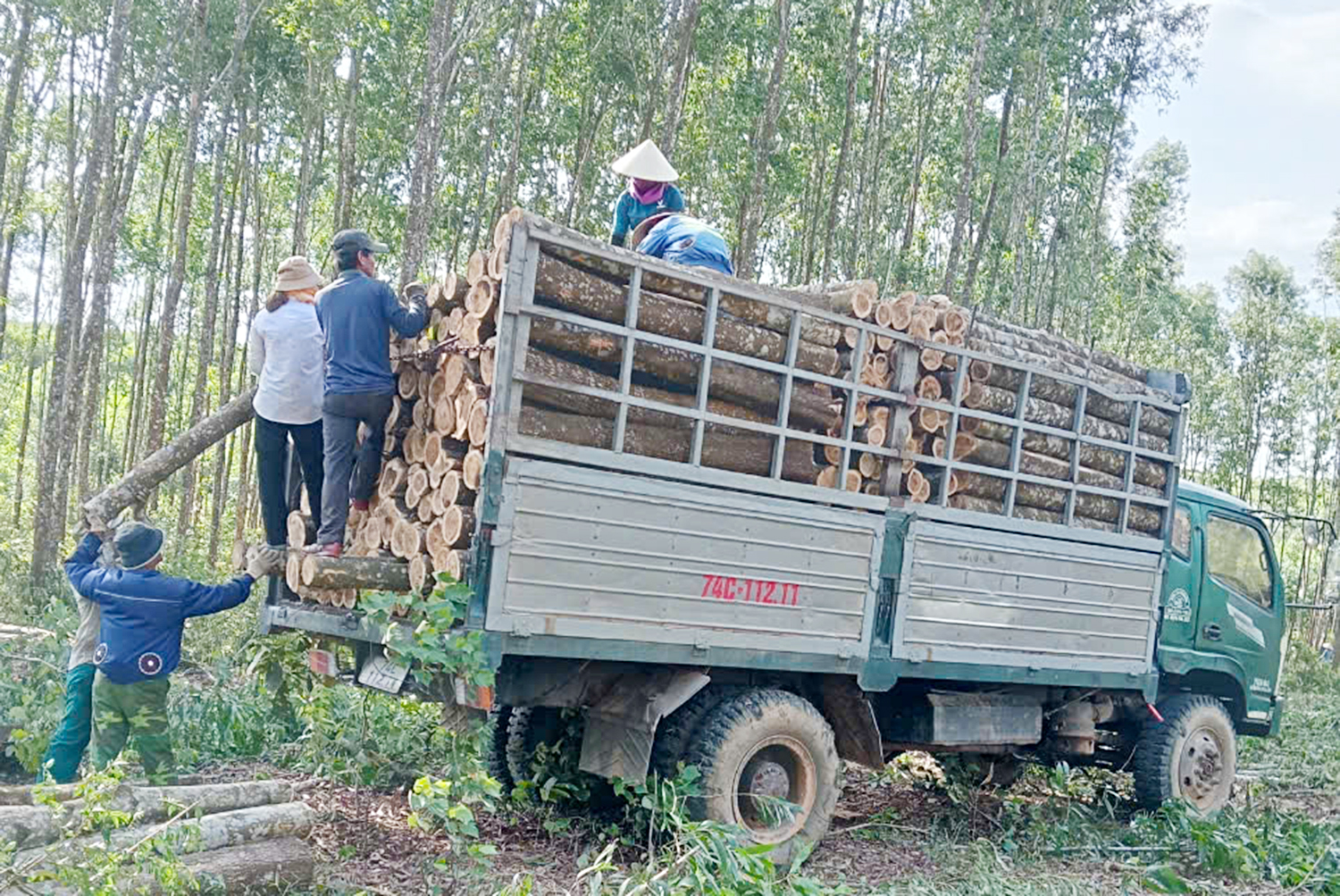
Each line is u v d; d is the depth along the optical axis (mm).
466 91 21547
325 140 24688
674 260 6316
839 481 6047
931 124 24828
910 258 24484
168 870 3775
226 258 24000
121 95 19453
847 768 8664
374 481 5965
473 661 4719
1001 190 23922
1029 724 7305
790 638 5773
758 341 5715
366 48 18875
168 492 24422
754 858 4598
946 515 6480
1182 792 7965
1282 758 10984
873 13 23000
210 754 7023
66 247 20156
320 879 4715
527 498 4945
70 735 5812
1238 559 8664
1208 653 8281
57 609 7777
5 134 18031
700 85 21766
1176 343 42688
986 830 7281
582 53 21141
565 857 5711
